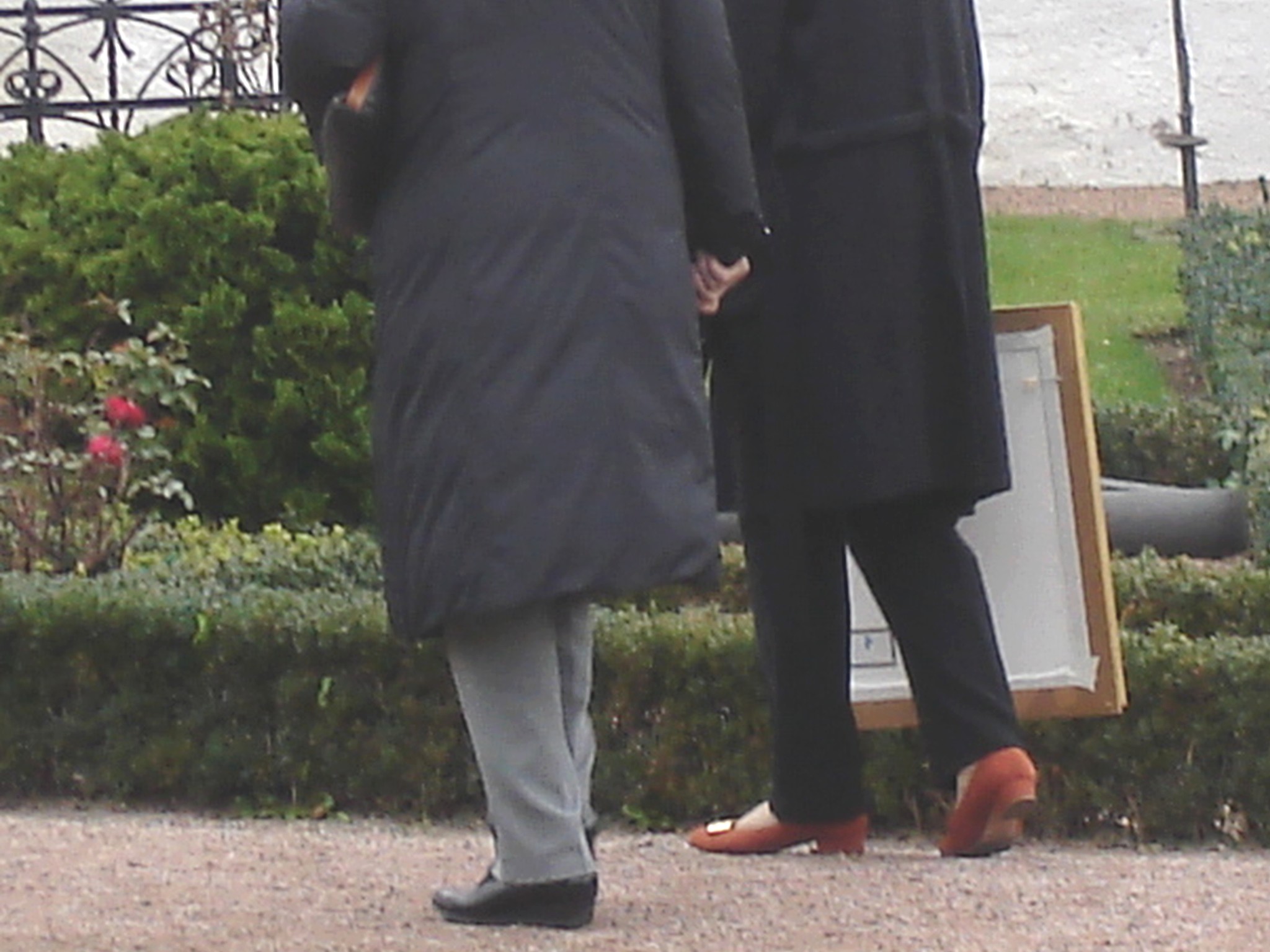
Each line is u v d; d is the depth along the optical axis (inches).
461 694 307.7
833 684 372.8
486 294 291.1
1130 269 1026.7
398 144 301.1
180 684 454.3
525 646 302.5
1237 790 412.2
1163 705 415.5
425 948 303.1
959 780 365.1
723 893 343.0
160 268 639.1
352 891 351.6
